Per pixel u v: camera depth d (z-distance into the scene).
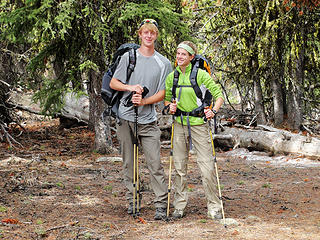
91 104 11.43
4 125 11.83
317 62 11.73
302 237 4.02
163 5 9.59
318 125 11.98
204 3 13.10
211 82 4.66
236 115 13.31
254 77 12.19
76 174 7.62
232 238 4.01
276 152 9.75
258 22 11.62
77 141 12.16
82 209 5.19
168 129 11.80
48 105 9.87
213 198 4.83
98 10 9.34
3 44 12.00
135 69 4.75
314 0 9.94
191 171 8.08
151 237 4.07
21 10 8.84
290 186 6.62
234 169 8.32
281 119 11.95
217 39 12.15
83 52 9.72
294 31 10.88
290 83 11.53
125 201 5.70
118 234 4.16
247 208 5.34
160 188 4.83
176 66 4.91
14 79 12.70
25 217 4.76
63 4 8.69
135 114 4.72
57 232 4.19
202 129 4.72
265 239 3.97
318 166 8.36
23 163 8.55
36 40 10.25
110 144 10.19
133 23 9.86
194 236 4.09
